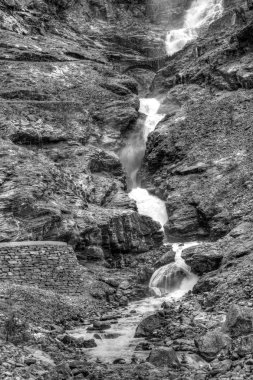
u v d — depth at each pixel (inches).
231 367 392.2
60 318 621.3
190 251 770.2
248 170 914.1
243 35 1159.0
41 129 1005.2
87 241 817.5
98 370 408.8
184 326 531.5
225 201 887.1
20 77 1190.9
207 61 1233.4
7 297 631.8
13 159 847.1
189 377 382.6
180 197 947.3
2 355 426.0
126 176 1063.6
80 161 973.8
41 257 727.7
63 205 823.7
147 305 685.9
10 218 749.3
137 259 856.3
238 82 1120.2
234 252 719.1
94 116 1138.0
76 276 738.2
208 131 1045.8
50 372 392.8
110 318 622.2
